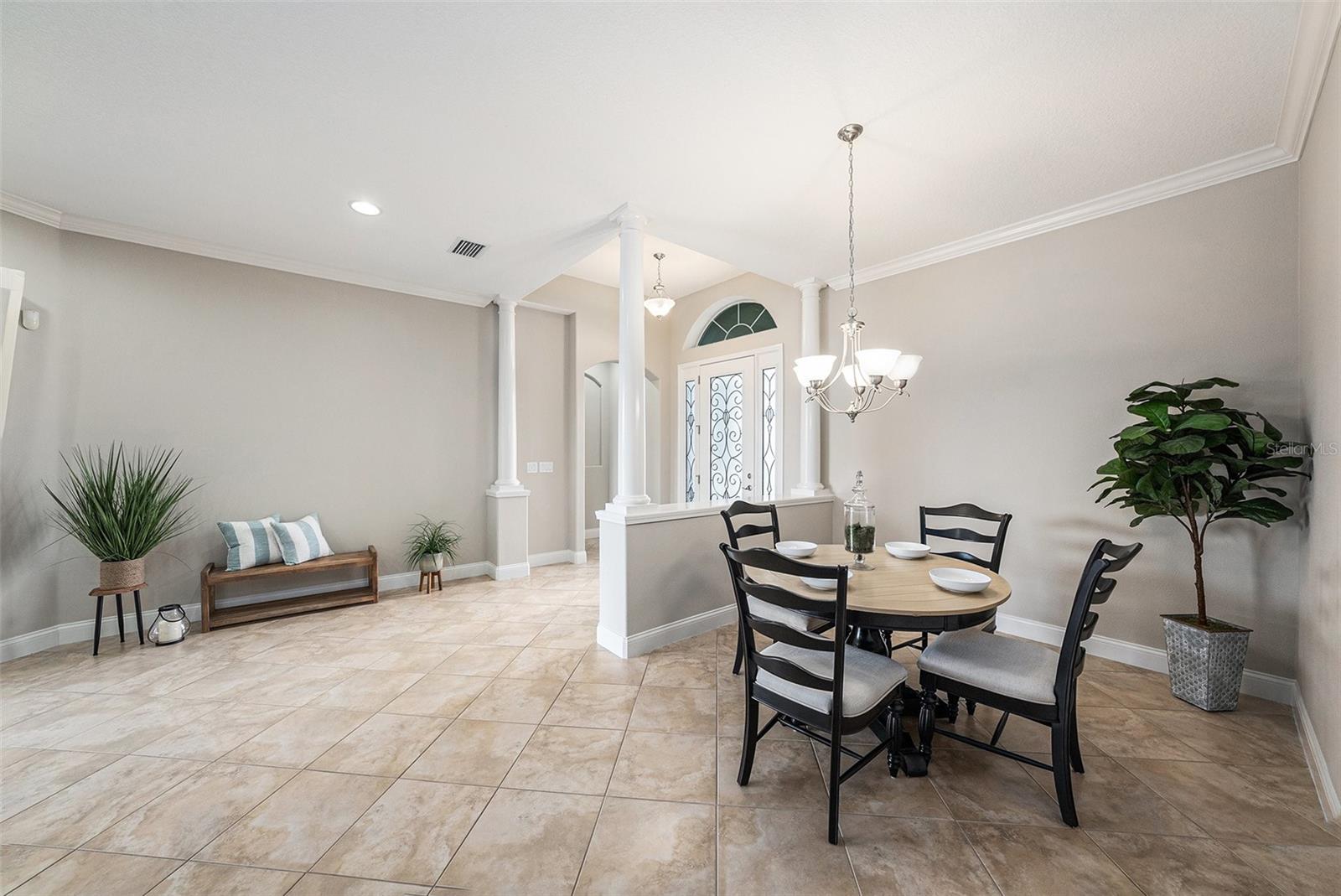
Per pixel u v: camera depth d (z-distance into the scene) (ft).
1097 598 5.54
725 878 4.66
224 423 11.87
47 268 9.84
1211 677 7.48
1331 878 4.64
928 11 5.28
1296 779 6.01
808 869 4.75
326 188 8.98
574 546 17.93
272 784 5.96
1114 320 9.34
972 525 11.17
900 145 7.66
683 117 7.03
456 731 7.11
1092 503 9.58
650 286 17.80
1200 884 4.58
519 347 16.99
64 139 7.53
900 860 4.86
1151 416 7.50
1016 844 5.06
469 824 5.32
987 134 7.38
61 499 10.11
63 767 6.24
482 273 13.52
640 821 5.38
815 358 7.89
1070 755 6.16
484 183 8.81
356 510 13.73
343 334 13.52
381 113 6.97
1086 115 6.93
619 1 5.14
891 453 12.67
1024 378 10.44
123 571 9.86
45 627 9.95
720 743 6.83
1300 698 7.23
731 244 11.48
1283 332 7.73
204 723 7.28
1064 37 5.58
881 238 11.12
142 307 10.93
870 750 6.69
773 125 7.20
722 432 18.03
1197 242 8.48
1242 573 8.09
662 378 19.86
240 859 4.85
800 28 5.50
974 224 10.37
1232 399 8.16
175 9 5.23
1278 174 7.75
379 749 6.66
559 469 17.98
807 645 5.21
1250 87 6.36
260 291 12.34
